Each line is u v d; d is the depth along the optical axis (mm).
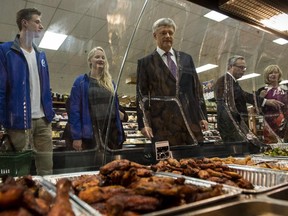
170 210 708
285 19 2494
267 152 2408
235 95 2824
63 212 609
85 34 3064
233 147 2377
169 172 1336
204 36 3199
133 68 2365
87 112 1884
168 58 2164
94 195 849
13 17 2953
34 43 1697
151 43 2461
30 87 1586
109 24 2273
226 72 2871
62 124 2480
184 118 2094
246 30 3047
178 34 2729
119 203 711
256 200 850
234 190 938
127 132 2992
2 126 1470
